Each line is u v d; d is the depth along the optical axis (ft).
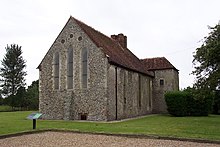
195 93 63.67
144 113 105.09
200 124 62.95
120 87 83.87
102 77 76.64
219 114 118.52
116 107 80.02
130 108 90.68
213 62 58.59
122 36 113.29
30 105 177.06
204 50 60.08
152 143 35.91
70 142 37.09
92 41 79.92
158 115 103.91
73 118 80.18
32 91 179.11
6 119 81.05
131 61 101.86
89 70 79.20
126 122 69.87
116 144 35.27
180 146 33.58
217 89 64.13
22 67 194.18
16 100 177.58
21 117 91.71
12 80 188.03
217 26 59.62
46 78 86.79
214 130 49.49
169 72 115.65
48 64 87.04
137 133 43.14
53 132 48.91
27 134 45.96
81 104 79.41
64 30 85.71
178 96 97.96
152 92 117.39
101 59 77.51
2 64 190.08
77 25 83.51
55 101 84.17
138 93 99.50
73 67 82.38
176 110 97.50
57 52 86.07
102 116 75.15
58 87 84.48
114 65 80.74
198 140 37.09
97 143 36.17
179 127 55.26
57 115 83.25
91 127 54.90
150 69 118.62
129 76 91.66
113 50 91.50
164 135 40.91
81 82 80.33
